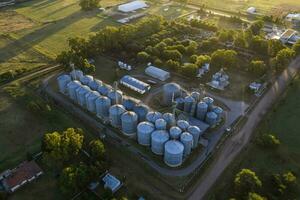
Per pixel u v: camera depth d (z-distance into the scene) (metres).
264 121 95.69
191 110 95.06
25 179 74.94
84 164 76.44
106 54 136.50
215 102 104.81
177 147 77.12
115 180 74.81
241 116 98.19
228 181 75.69
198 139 85.75
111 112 89.88
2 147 86.69
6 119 97.50
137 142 87.88
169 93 100.31
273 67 122.56
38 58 134.88
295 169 78.88
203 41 142.50
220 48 141.00
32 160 80.75
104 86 104.00
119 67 126.25
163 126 84.00
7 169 79.38
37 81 117.88
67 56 122.38
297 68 126.06
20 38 154.12
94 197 71.69
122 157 83.06
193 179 76.06
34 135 90.94
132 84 111.19
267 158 82.31
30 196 72.25
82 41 133.75
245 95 108.62
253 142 87.62
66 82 107.31
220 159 82.31
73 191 72.06
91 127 93.62
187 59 133.12
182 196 72.06
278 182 72.69
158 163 81.06
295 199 70.19
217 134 90.88
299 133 90.81
